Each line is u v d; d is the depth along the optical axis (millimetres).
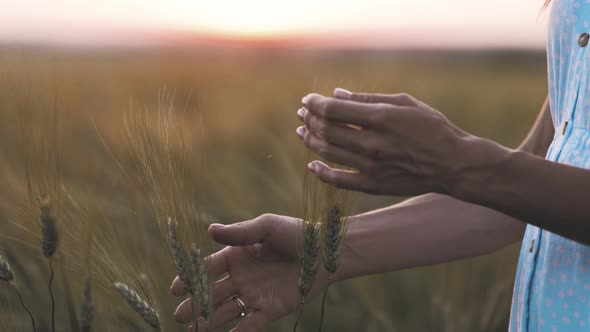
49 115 1063
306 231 1095
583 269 1060
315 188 1101
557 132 1169
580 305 1059
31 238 1107
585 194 916
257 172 3672
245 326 1255
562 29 1148
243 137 5461
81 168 2715
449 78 13750
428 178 938
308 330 2627
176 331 1608
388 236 1273
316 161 991
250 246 1262
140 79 8922
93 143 3309
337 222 1088
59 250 1072
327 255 1089
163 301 1457
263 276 1261
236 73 13797
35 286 1817
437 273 2863
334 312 2693
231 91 9406
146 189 1090
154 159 1071
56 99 1067
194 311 1069
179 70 11984
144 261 1649
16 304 1731
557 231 944
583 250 1061
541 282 1114
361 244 1271
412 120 915
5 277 1067
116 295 1206
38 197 1050
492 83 13484
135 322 1312
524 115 7324
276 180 3441
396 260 1275
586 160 1068
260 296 1258
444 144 920
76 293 1169
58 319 1782
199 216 1080
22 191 1212
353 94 971
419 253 1277
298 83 10109
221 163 3938
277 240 1225
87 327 1068
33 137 1061
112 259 1208
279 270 1261
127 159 1101
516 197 928
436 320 2691
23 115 1055
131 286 1207
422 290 2820
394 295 2809
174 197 1070
